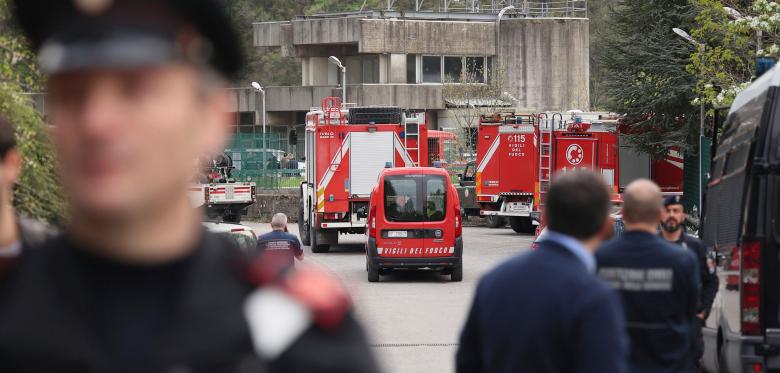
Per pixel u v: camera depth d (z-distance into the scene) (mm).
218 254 2797
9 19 2738
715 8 49781
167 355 2645
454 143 109438
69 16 2633
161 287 2707
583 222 8547
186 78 2766
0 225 7797
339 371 2742
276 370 2713
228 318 2695
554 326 8109
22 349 2621
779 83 18422
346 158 57875
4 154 8422
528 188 70438
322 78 138125
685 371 12547
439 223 44406
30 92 16000
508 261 8609
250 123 144000
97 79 2656
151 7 2695
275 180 97250
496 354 8367
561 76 137000
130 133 2654
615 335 8062
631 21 67188
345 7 187250
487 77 136000
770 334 18172
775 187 18328
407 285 43406
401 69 133625
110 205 2617
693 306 12602
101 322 2676
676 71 63938
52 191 15234
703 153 54031
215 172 77312
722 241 20266
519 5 147125
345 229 58625
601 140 65250
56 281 2684
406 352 26547
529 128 70062
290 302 2734
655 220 12648
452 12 137625
